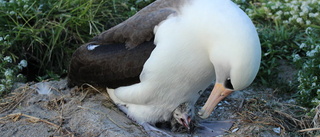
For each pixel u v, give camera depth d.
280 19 7.57
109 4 7.46
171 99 5.24
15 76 6.32
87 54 5.48
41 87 5.95
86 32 7.16
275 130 5.33
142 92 5.18
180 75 4.94
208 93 6.27
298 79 6.07
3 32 6.71
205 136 5.42
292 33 7.23
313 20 7.41
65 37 6.89
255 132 5.28
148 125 5.42
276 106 5.89
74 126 5.20
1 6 6.73
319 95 5.68
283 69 6.79
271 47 6.93
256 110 5.78
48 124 5.23
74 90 5.91
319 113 5.43
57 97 5.75
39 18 6.93
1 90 5.80
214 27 4.57
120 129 5.15
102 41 5.51
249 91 6.32
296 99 5.99
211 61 4.76
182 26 4.73
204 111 5.06
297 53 7.00
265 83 6.47
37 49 6.85
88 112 5.39
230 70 4.59
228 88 4.81
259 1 8.30
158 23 4.97
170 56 4.81
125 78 5.25
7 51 6.62
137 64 5.10
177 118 5.44
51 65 6.93
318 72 6.09
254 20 7.77
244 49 4.45
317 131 5.29
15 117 5.35
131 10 7.32
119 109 5.69
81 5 6.93
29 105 5.62
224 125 5.56
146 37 5.07
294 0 7.75
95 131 5.08
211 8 4.67
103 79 5.43
